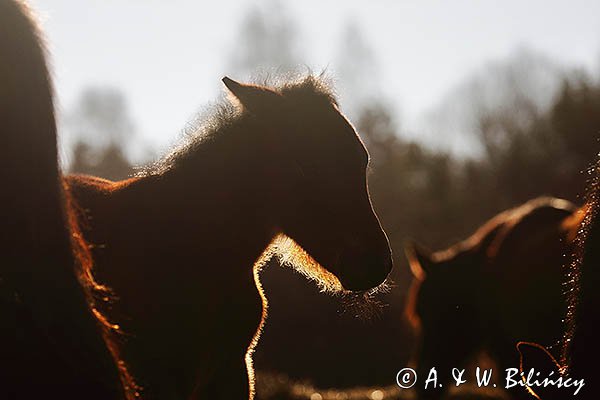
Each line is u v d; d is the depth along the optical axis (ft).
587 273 14.35
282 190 23.95
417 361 45.01
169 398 22.54
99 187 24.13
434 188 164.86
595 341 13.93
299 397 48.57
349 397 49.39
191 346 23.11
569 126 176.14
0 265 12.14
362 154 24.02
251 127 24.11
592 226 14.58
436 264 45.44
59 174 12.33
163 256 23.12
